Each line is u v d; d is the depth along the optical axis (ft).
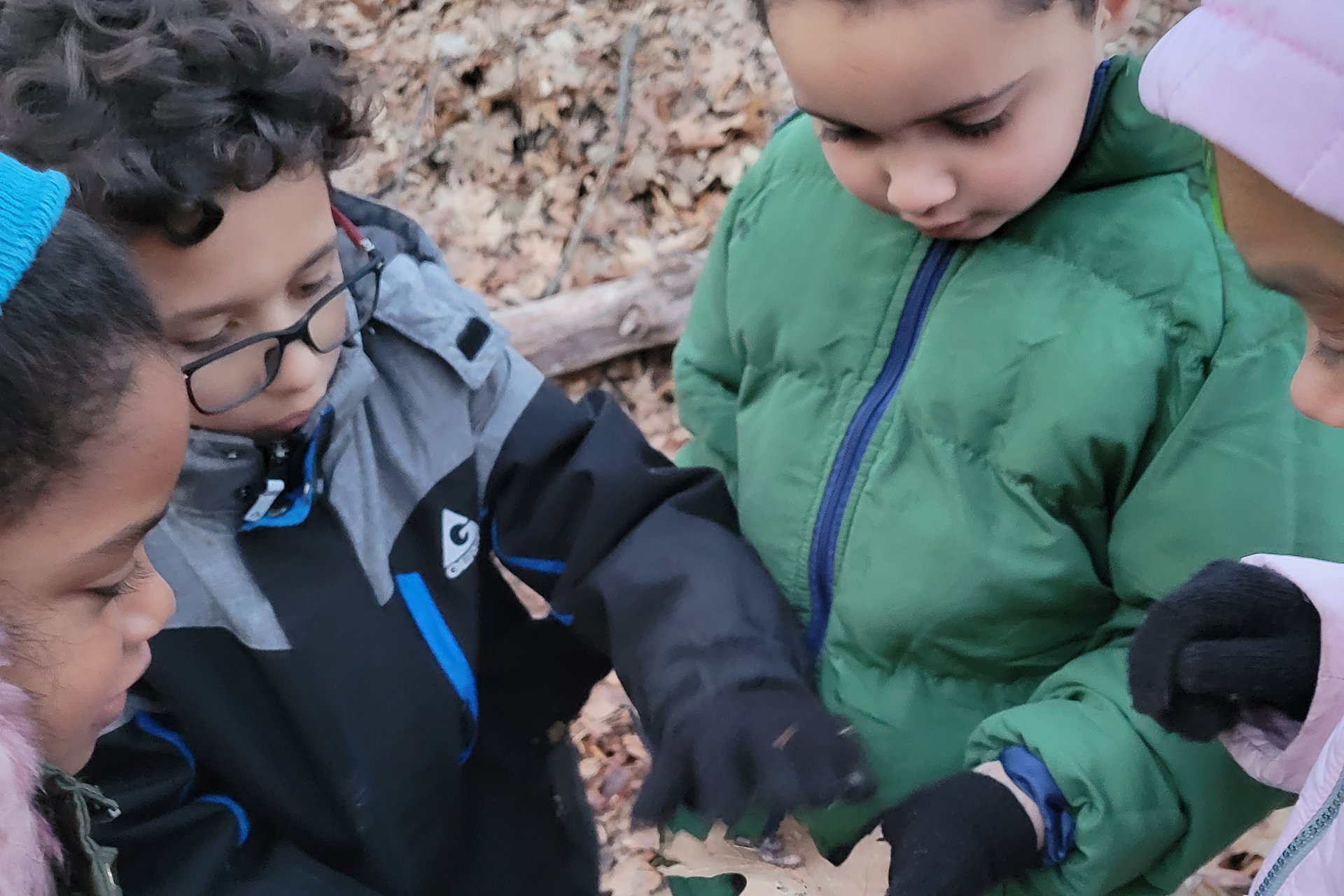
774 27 3.36
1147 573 3.76
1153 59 2.54
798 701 3.78
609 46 16.14
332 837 4.41
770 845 3.89
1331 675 3.08
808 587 4.63
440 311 4.52
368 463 4.43
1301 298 2.39
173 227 3.23
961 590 4.06
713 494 4.86
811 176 4.59
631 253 14.08
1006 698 4.33
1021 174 3.44
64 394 2.13
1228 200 2.40
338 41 4.29
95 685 2.51
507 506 4.87
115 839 3.77
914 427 4.19
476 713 4.93
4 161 2.25
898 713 4.37
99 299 2.25
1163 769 3.69
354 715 4.33
